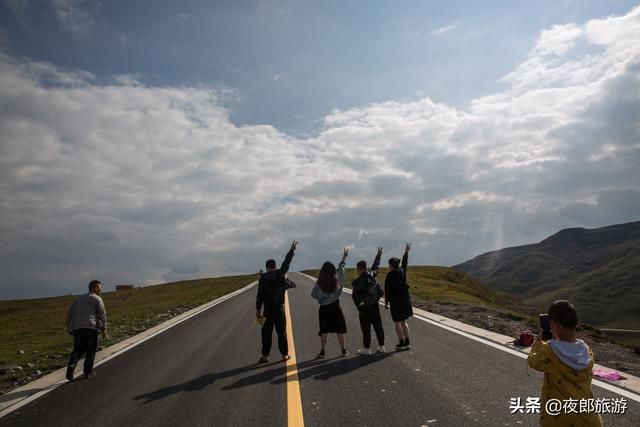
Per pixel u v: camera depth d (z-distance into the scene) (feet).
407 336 32.68
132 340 43.88
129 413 20.98
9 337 65.16
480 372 25.02
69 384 27.50
